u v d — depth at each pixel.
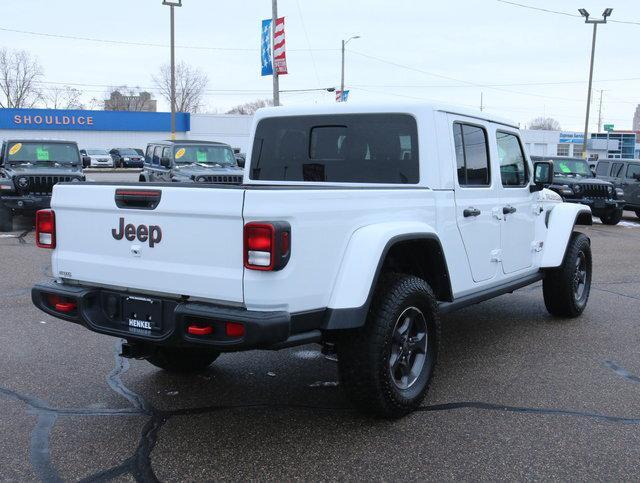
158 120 58.03
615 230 17.80
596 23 35.66
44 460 3.65
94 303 4.12
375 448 3.83
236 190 3.41
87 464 3.61
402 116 4.83
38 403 4.51
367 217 4.01
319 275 3.67
